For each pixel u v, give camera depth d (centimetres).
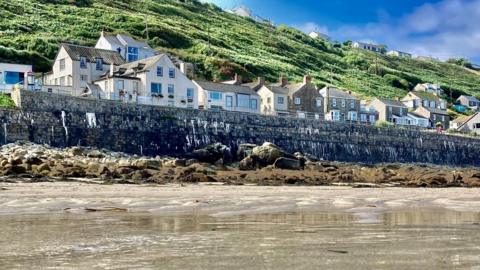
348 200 1977
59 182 2802
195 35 11438
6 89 5303
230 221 1175
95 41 9256
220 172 3741
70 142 4297
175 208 1588
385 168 4791
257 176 3641
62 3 11169
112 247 750
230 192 2488
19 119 4103
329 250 705
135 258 650
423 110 10719
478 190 2928
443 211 1485
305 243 781
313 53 14888
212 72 9262
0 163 3206
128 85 6125
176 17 13325
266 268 573
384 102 9794
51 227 1047
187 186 2855
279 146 5547
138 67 6419
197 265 597
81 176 3148
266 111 7700
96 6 11612
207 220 1202
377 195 2369
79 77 6681
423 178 3825
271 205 1711
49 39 8431
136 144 4625
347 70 14425
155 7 13488
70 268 586
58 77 6850
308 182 3472
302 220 1198
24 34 8656
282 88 8125
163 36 10394
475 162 7325
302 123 5806
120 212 1449
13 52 7488
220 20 15212
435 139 6981
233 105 7156
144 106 4759
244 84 8250
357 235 885
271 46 13538
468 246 740
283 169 4234
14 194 2108
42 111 4225
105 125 4500
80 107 4409
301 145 5728
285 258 639
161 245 769
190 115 5022
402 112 10050
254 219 1230
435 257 640
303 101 8131
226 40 12244
